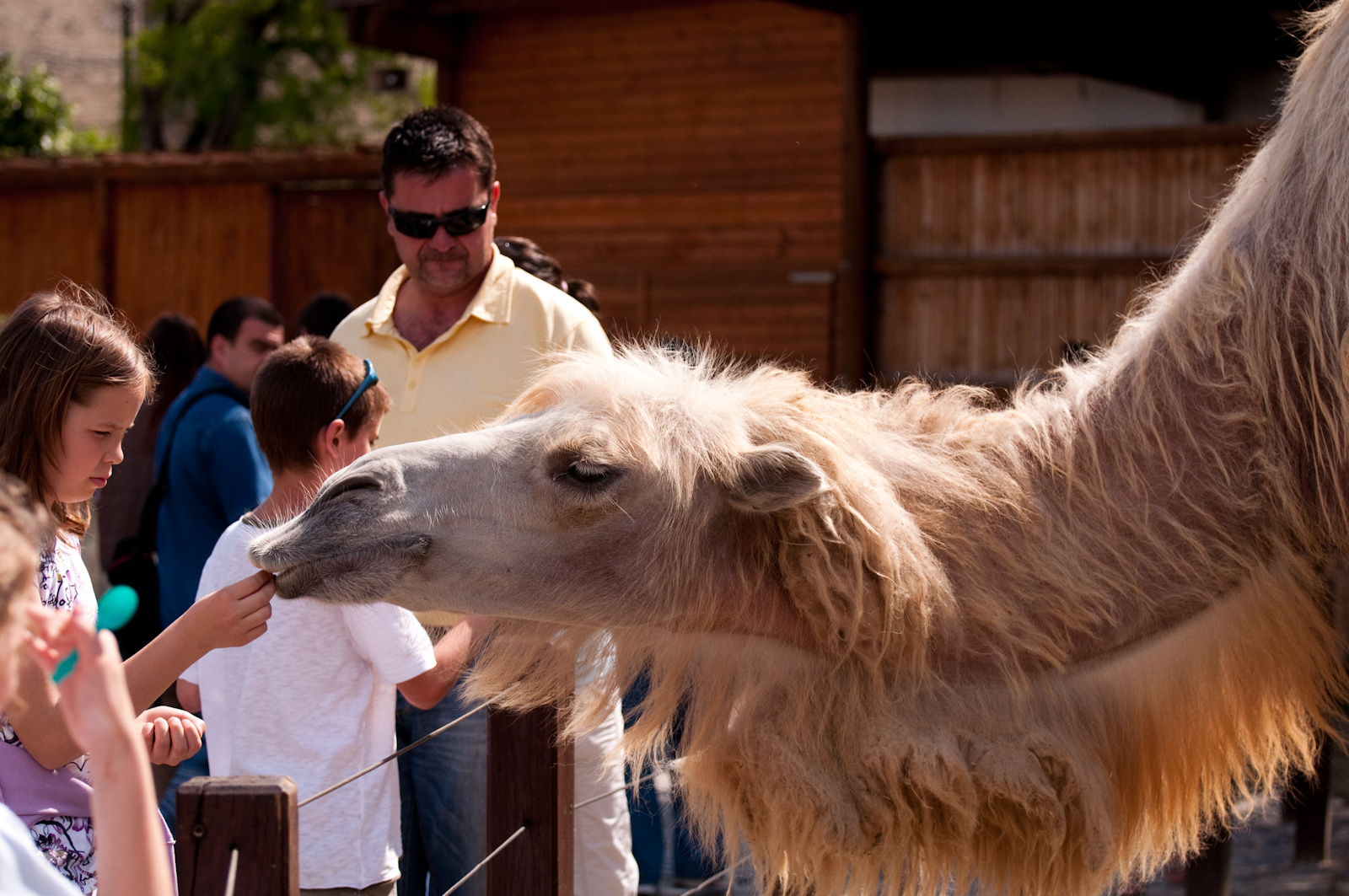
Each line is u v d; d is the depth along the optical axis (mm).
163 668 2475
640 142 10977
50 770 2312
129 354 2475
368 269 11930
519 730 2875
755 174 10578
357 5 10594
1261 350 2961
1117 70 14766
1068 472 2959
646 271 10984
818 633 2848
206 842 2057
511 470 2789
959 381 9969
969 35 13320
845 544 2805
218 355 5672
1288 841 6250
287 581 2643
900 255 10172
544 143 11344
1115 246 9469
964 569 2891
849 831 2799
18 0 30406
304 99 26781
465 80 11633
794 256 10453
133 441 5785
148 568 4691
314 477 3281
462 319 3791
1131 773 2982
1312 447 2953
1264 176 3127
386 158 3760
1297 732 3139
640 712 3057
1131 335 3170
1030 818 2818
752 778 2875
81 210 12953
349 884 3098
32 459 2400
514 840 2869
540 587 2801
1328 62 3074
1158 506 2957
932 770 2768
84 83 30375
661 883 5035
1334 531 2938
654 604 2844
